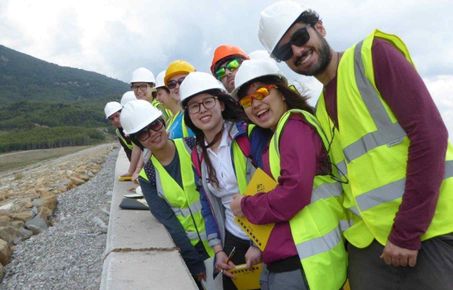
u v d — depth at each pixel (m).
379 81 2.32
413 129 2.21
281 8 2.63
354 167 2.53
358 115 2.44
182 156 4.18
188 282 3.33
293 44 2.61
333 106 2.66
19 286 5.99
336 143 2.69
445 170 2.39
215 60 4.67
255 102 2.91
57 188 13.96
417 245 2.28
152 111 4.04
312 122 2.72
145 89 7.60
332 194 2.75
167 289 3.22
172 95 5.27
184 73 5.13
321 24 2.69
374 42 2.37
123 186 7.50
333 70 2.66
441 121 2.23
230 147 3.43
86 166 21.58
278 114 2.93
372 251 2.61
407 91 2.22
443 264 2.35
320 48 2.60
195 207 4.14
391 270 2.54
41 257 7.00
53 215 10.12
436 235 2.32
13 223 8.50
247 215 2.85
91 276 5.92
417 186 2.21
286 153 2.65
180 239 4.19
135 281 3.34
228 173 3.45
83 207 10.57
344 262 2.79
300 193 2.59
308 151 2.62
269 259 2.85
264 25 2.70
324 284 2.66
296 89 3.04
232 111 3.45
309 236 2.69
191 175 4.14
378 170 2.41
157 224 4.71
